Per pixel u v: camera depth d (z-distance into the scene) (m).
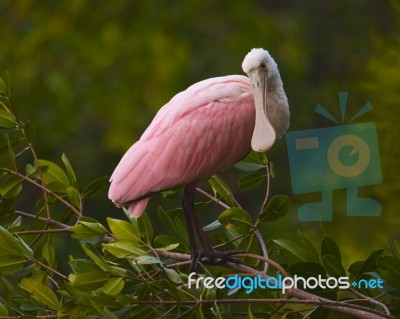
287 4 27.55
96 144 23.88
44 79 24.22
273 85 11.58
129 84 24.33
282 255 10.02
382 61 10.12
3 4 25.17
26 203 22.66
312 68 26.00
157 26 25.05
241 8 25.47
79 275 9.24
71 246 20.02
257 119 11.28
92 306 9.34
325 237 9.76
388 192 10.28
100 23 25.05
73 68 24.58
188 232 11.18
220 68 24.69
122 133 23.58
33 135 10.84
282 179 22.36
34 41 24.62
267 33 25.41
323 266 9.66
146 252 9.75
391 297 9.54
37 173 10.88
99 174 23.44
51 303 9.72
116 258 10.19
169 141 11.38
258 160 11.76
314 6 26.80
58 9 25.02
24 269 10.61
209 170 11.53
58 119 23.92
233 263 10.70
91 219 10.30
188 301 9.27
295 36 25.61
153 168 11.27
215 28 25.44
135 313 9.39
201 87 11.77
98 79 24.42
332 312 10.01
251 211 22.62
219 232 11.38
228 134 11.56
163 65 24.39
